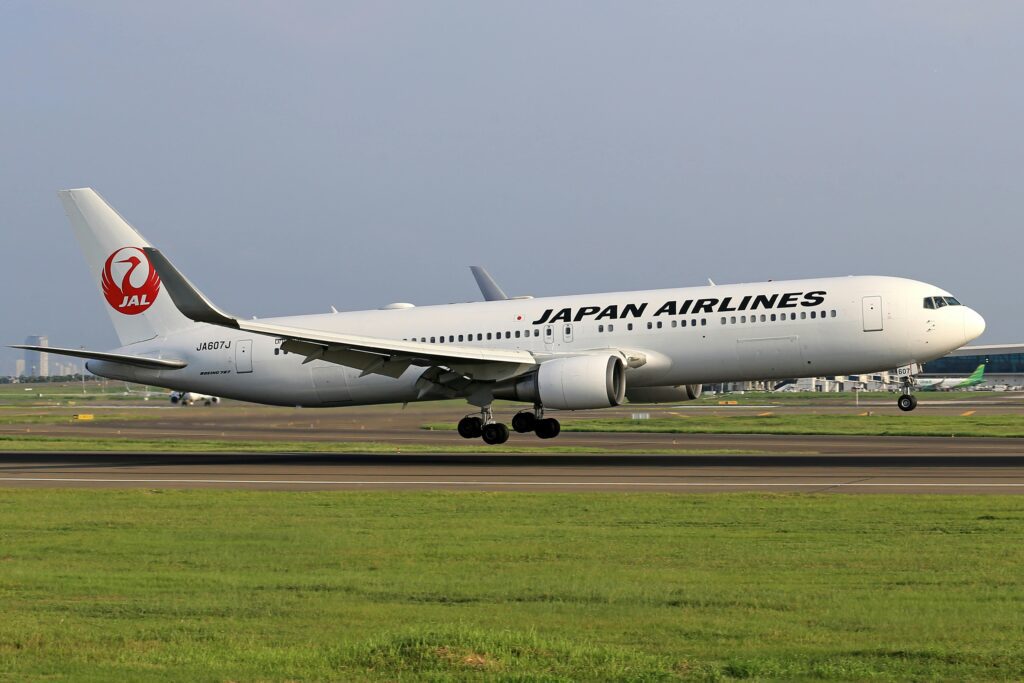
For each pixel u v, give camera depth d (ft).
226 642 105.70
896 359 345.10
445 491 249.75
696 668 93.61
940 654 97.86
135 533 187.73
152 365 406.21
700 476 278.46
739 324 351.87
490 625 112.37
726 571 145.38
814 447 396.37
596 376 331.36
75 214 415.64
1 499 245.24
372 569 150.82
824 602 123.34
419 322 393.91
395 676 91.35
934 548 161.99
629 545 167.94
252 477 297.12
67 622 115.34
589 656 96.58
